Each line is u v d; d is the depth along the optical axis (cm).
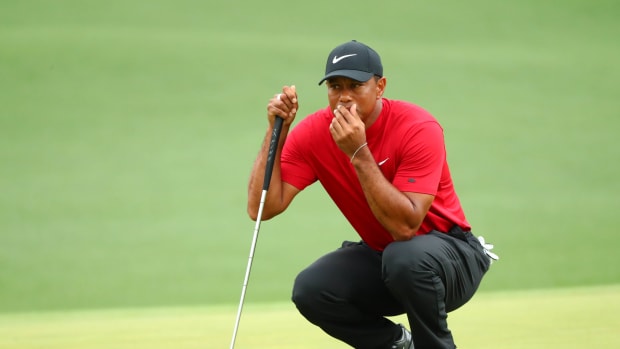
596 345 1716
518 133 7806
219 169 6869
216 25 10294
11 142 7212
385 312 1527
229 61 9225
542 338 1819
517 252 5138
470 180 6700
